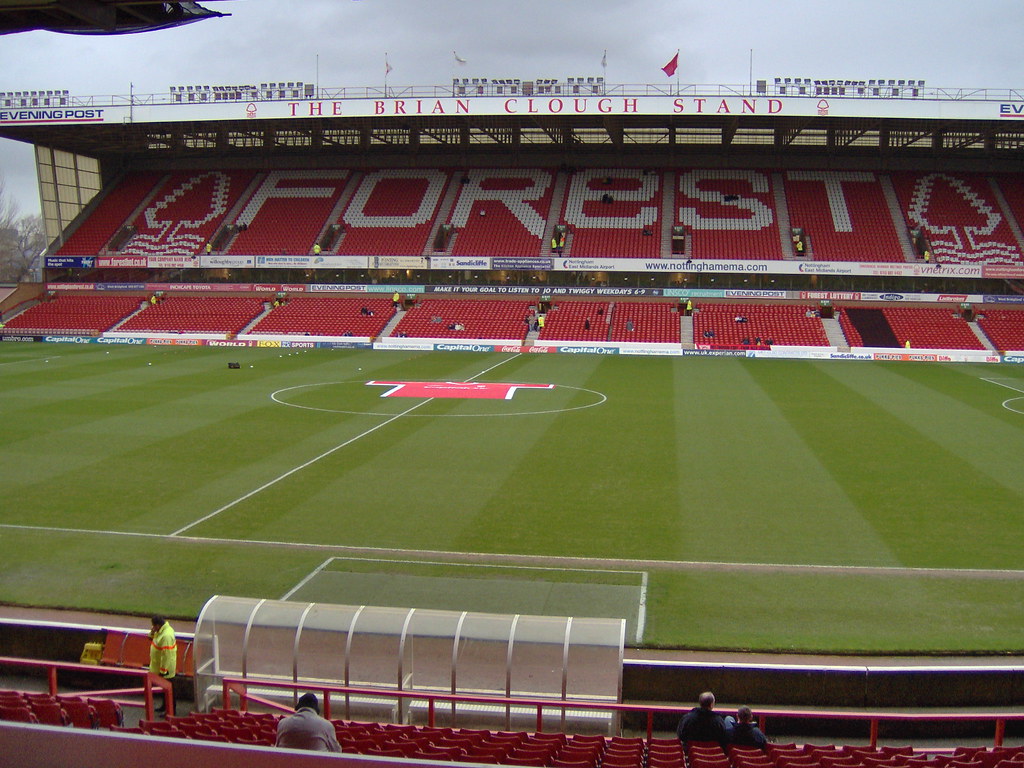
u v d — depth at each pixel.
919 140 78.38
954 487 28.20
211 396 45.38
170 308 76.50
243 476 29.48
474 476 29.62
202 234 79.25
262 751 2.64
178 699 15.72
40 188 79.19
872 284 71.25
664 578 20.56
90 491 27.53
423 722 14.62
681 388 49.31
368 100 67.88
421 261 74.38
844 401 44.88
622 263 72.00
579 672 14.09
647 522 24.73
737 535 23.62
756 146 81.19
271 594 19.58
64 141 80.44
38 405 42.06
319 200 82.00
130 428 36.91
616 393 47.38
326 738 7.54
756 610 18.66
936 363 62.03
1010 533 23.66
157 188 85.06
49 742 2.65
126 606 18.86
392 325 72.25
